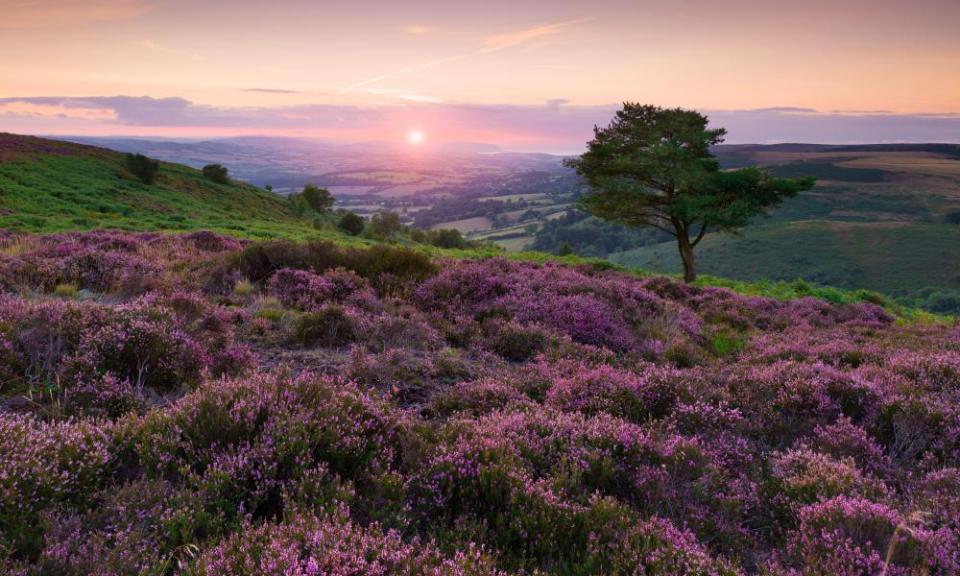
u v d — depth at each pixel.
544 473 4.46
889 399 6.24
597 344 10.52
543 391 7.20
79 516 3.15
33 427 4.16
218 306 9.70
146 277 11.02
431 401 6.57
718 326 13.48
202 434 4.12
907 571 3.21
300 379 5.18
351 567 2.80
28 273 10.45
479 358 9.02
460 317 11.04
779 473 4.79
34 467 3.23
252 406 4.36
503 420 5.34
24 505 3.06
